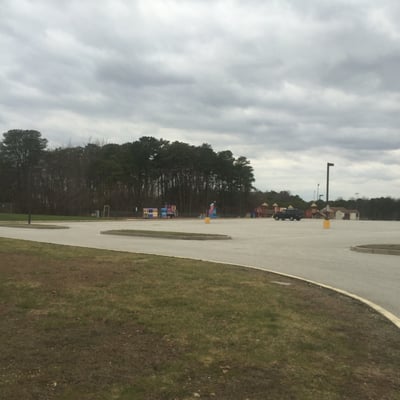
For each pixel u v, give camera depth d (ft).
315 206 376.68
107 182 278.87
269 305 21.81
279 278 31.27
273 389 12.19
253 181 376.07
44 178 283.79
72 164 278.87
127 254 41.88
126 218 222.69
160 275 29.66
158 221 188.24
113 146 291.17
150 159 308.60
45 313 19.29
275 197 488.44
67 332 16.74
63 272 29.53
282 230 112.78
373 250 54.90
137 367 13.44
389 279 34.19
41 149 294.46
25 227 105.19
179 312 19.93
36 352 14.52
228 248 57.93
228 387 12.25
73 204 275.39
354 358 14.92
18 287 24.26
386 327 19.08
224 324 18.20
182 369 13.37
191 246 59.67
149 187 321.73
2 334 16.37
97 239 69.51
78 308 20.20
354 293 28.53
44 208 279.49
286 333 17.24
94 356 14.28
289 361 14.28
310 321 19.27
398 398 11.98
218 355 14.60
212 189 354.74
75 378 12.57
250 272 33.22
